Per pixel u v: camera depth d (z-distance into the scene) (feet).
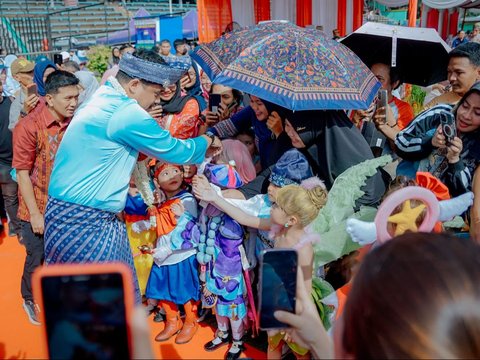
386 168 10.12
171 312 10.19
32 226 10.11
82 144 7.27
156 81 7.66
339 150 8.66
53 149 9.99
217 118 12.35
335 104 8.23
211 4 19.63
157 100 8.17
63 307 2.96
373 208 8.28
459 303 2.65
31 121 9.93
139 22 40.52
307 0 20.77
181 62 7.98
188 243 9.66
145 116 7.42
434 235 3.06
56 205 7.39
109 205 7.47
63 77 9.61
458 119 7.82
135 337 2.96
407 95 16.61
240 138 11.37
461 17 43.34
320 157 8.97
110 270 2.93
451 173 7.74
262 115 9.91
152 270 10.05
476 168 7.72
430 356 2.57
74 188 7.28
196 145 8.25
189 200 9.74
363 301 2.81
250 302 9.11
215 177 9.37
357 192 8.19
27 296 10.86
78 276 2.93
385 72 11.93
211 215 9.27
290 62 8.50
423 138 8.42
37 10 63.10
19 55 34.58
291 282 3.90
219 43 10.18
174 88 10.59
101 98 7.50
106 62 33.96
